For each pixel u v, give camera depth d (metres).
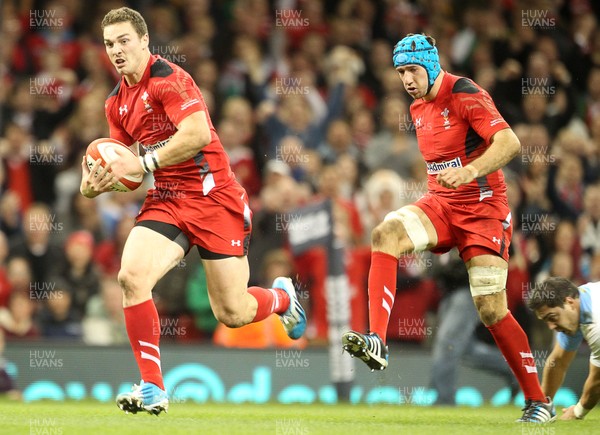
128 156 19.47
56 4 45.91
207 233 20.17
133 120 19.94
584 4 50.91
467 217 20.62
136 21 19.38
